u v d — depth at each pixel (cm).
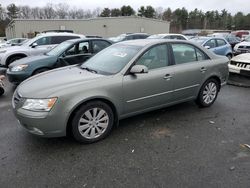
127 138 366
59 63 684
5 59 947
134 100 382
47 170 287
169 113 469
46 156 316
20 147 339
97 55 459
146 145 345
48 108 308
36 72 659
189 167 291
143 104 396
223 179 268
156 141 357
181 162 302
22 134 380
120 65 382
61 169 288
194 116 455
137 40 458
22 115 314
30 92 323
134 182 265
